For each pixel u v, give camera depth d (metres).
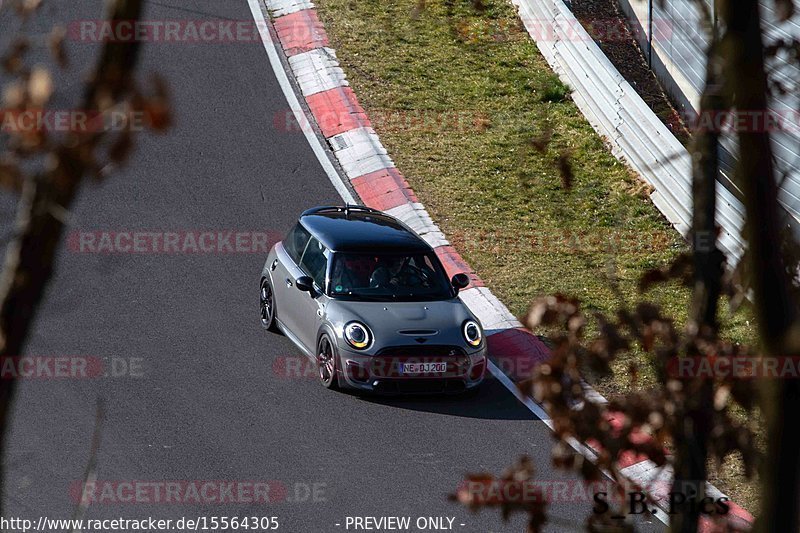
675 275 11.78
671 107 65.62
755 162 8.88
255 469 34.41
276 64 70.50
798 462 8.77
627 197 59.56
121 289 47.31
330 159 61.75
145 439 35.75
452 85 70.31
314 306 42.19
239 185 58.03
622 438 11.18
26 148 6.80
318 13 77.00
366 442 36.91
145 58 68.56
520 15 78.88
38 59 61.69
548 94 69.44
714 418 11.11
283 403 39.34
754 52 8.84
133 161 59.00
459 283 43.94
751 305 9.70
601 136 65.38
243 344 44.03
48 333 43.03
